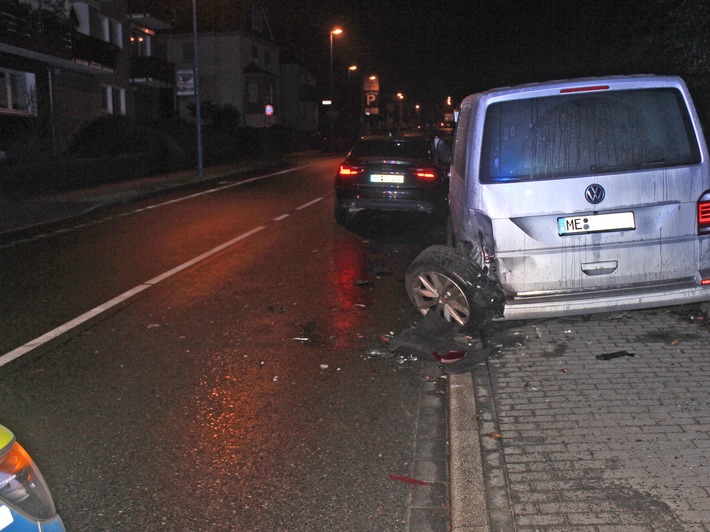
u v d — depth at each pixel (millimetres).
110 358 6273
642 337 5996
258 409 5125
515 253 5699
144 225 14719
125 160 25484
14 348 6574
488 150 5762
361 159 13258
